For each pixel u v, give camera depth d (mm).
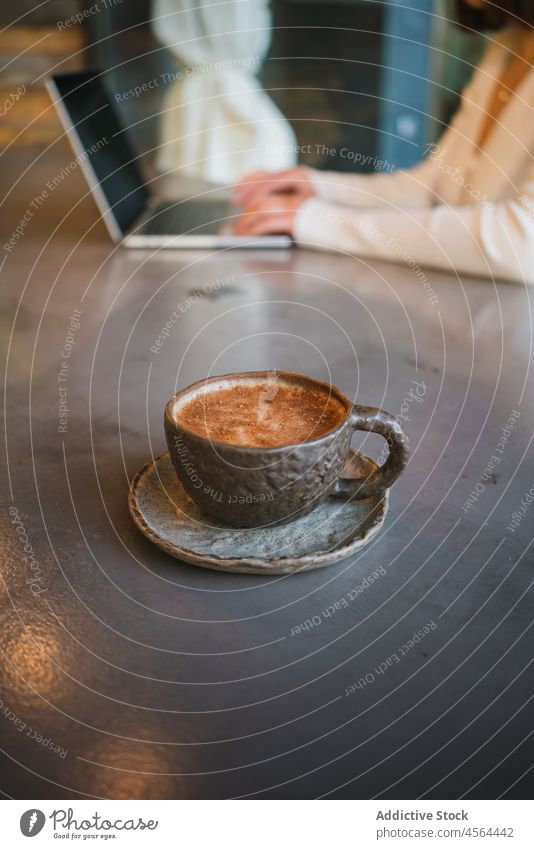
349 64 2338
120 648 434
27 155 1399
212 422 505
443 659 430
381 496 540
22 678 413
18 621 450
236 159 1315
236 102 1310
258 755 374
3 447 630
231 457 459
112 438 645
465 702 404
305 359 792
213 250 1068
